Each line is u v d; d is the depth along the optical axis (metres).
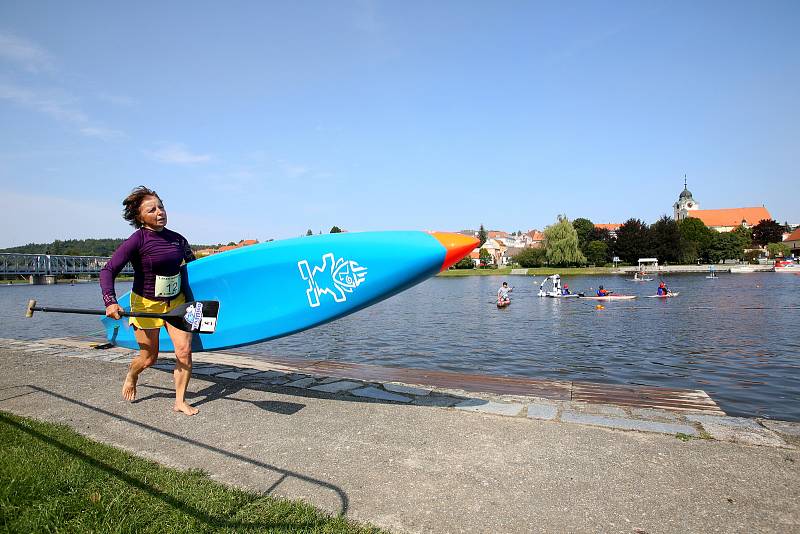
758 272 81.12
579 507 2.95
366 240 5.19
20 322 25.03
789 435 4.09
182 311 4.52
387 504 2.98
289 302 5.45
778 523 2.76
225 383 5.96
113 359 7.39
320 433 4.21
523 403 5.09
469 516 2.84
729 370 11.23
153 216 4.52
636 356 13.29
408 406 4.98
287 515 2.79
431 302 34.88
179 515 2.74
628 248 97.06
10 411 4.86
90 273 95.12
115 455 3.65
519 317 23.77
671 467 3.48
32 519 2.66
